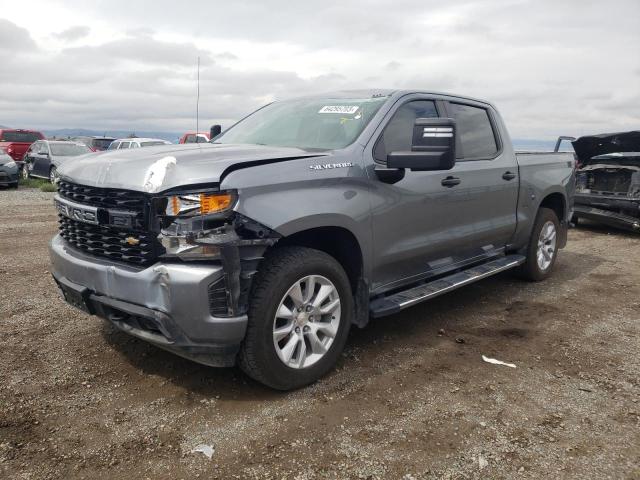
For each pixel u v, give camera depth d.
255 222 2.99
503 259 5.54
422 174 4.16
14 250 6.94
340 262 3.83
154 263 3.00
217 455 2.69
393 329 4.54
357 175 3.63
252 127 4.65
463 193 4.60
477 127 5.09
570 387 3.52
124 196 3.07
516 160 5.47
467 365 3.83
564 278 6.40
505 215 5.31
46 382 3.38
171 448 2.74
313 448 2.77
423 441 2.86
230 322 2.94
